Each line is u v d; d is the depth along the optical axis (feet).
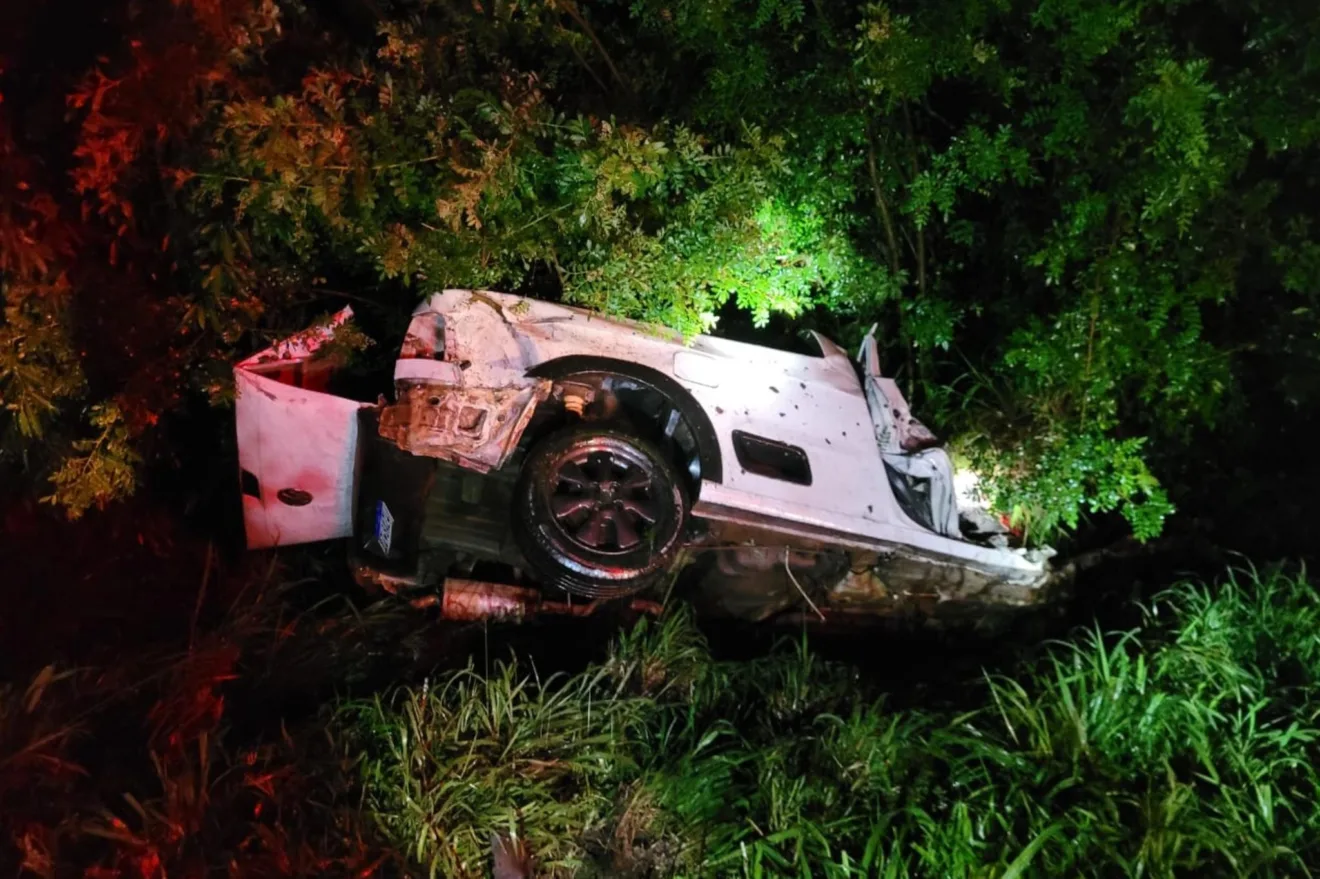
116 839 9.71
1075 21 14.73
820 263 16.19
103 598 14.02
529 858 10.52
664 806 11.09
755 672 13.85
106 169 12.16
